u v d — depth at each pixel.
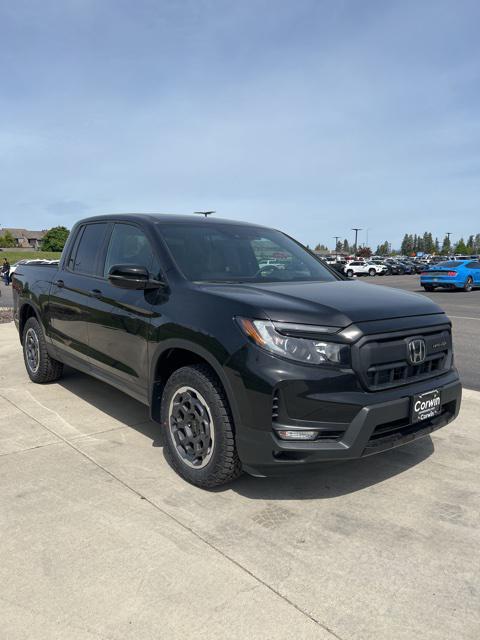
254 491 3.31
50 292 5.16
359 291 3.54
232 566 2.55
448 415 3.46
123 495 3.23
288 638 2.10
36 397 5.26
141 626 2.15
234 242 4.30
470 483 3.47
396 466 3.72
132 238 4.26
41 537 2.77
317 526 2.93
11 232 167.88
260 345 2.90
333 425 2.85
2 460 3.74
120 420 4.60
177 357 3.63
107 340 4.19
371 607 2.29
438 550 2.71
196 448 3.29
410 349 3.11
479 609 2.29
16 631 2.11
